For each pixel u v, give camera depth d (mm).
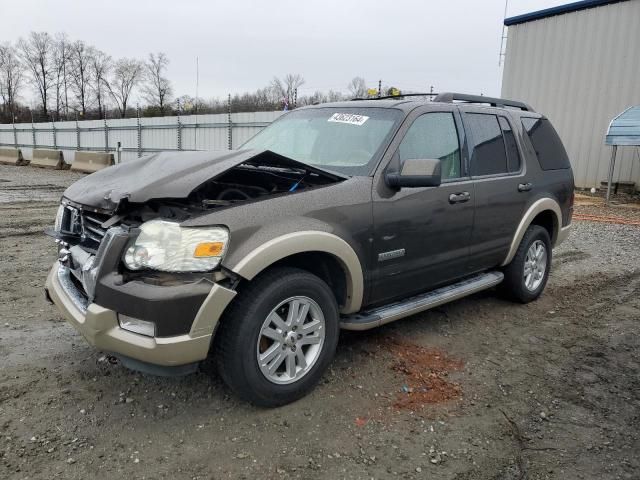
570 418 3316
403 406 3381
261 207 3119
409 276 3967
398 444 2986
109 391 3449
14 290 5445
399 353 4156
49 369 3725
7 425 3037
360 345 4273
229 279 2959
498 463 2850
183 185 2998
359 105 4383
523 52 16234
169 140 23062
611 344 4500
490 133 4836
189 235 2857
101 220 3287
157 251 2857
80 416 3158
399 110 4082
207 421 3148
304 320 3332
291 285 3182
